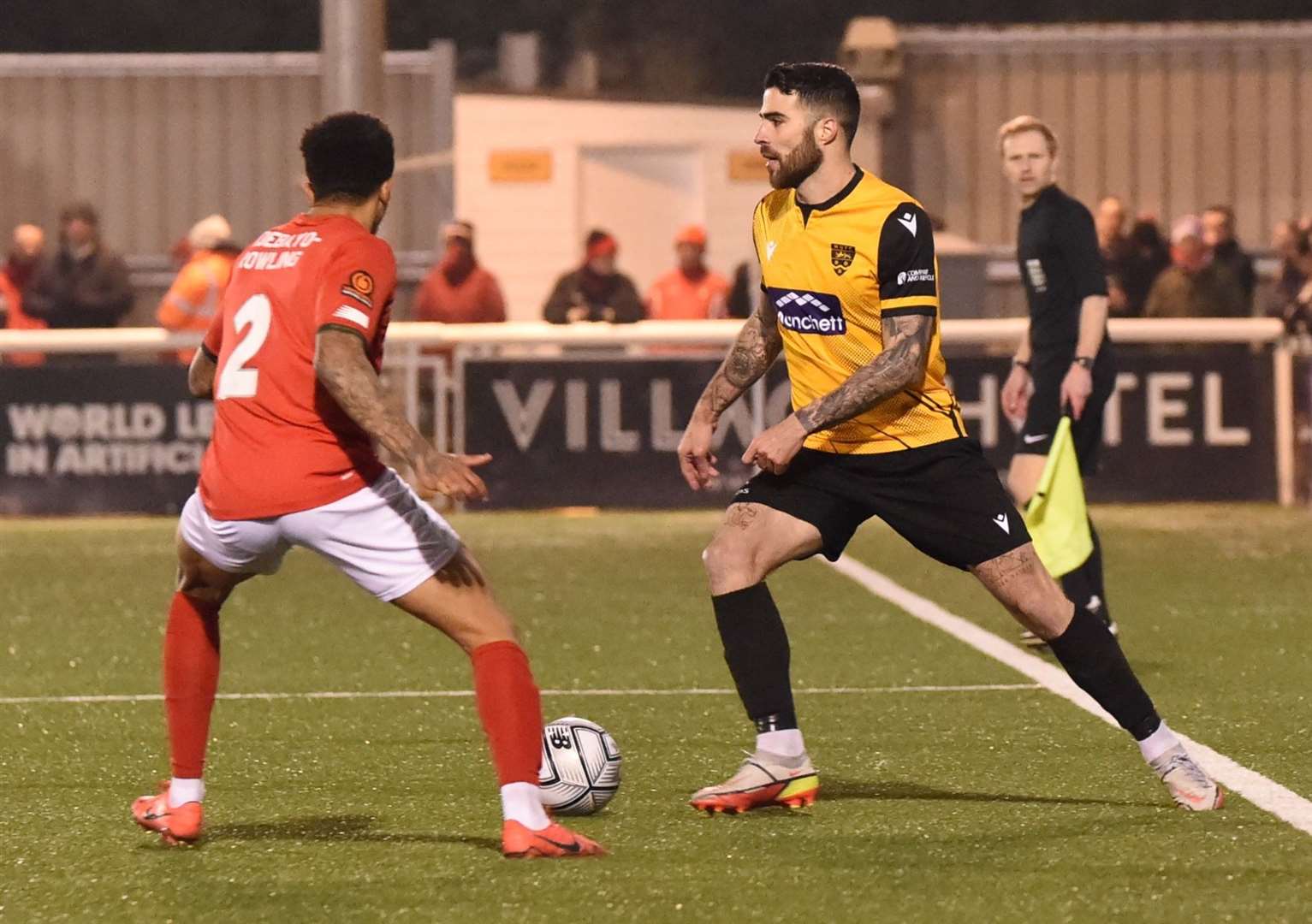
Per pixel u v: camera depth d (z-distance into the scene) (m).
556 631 32.88
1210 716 24.61
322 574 39.97
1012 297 73.38
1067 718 24.58
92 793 20.73
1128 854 17.67
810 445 19.41
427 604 17.19
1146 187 74.19
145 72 76.19
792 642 31.23
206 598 18.08
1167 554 42.62
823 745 23.00
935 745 22.92
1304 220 61.56
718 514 51.72
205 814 19.61
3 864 17.61
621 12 125.50
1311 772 21.22
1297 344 52.16
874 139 72.62
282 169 76.31
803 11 125.56
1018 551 19.12
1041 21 124.44
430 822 19.17
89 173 76.31
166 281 76.25
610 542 45.94
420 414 52.22
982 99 74.19
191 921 15.81
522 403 52.16
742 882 16.78
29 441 52.19
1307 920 15.62
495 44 125.12
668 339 52.25
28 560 43.53
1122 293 59.69
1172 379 52.19
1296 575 39.34
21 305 62.41
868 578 39.44
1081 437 29.64
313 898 16.36
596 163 73.12
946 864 17.38
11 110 76.06
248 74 76.12
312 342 16.80
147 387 52.25
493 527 49.22
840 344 19.08
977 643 30.98
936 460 19.11
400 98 75.56
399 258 75.25
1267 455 52.38
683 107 73.06
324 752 22.83
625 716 25.14
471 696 26.69
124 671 29.25
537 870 17.16
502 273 73.12
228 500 16.94
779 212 19.39
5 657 30.61
